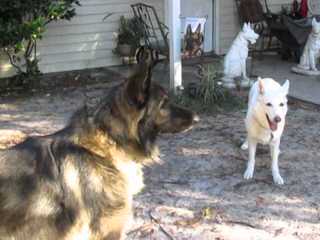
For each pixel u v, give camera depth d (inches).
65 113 183.3
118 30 254.2
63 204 70.8
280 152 143.3
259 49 278.4
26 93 211.9
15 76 219.3
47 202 70.2
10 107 192.5
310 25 236.4
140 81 71.8
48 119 177.0
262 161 137.4
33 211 69.8
